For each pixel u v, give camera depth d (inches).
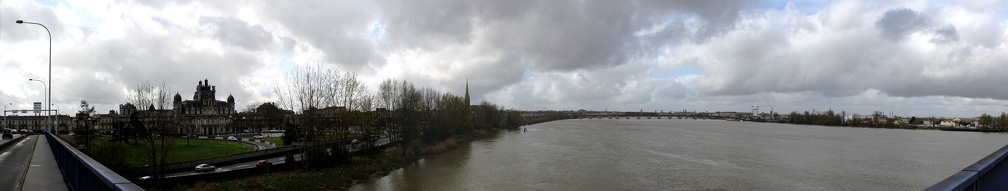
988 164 323.9
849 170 2731.3
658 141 4894.2
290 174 2207.2
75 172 648.4
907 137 6254.9
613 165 2881.4
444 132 4328.3
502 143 4613.7
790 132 7406.5
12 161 1302.9
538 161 3093.0
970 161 3255.4
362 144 3024.1
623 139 5211.6
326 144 2677.2
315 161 2416.3
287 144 3816.4
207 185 1872.5
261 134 6013.8
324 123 2906.0
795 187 2192.4
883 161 3196.4
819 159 3265.3
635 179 2378.2
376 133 4188.0
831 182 2325.3
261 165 2224.4
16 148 2009.1
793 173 2598.4
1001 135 7322.8
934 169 2829.7
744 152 3695.9
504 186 2212.1
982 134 7578.7
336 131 2849.4
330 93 2984.7
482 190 2128.4
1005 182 402.9
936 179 2444.6
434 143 3949.3
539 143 4618.6
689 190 2110.0
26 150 1859.0
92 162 491.2
